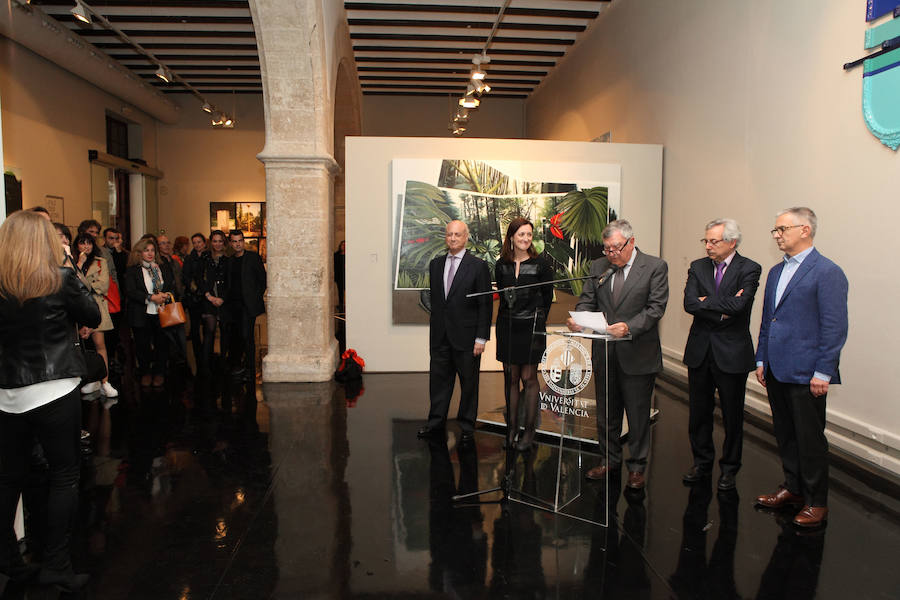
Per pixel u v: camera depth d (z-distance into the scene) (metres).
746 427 4.91
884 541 2.96
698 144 6.29
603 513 3.25
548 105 12.46
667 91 7.03
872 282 3.91
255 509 3.27
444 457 4.10
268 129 6.17
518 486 3.46
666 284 3.51
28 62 9.23
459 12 8.92
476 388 4.50
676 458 4.13
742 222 5.48
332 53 7.01
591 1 8.98
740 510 3.30
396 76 12.48
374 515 3.21
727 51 5.70
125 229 13.09
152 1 8.28
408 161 6.67
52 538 2.46
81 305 2.44
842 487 3.67
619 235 3.39
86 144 10.99
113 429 4.66
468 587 2.53
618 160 7.03
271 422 4.86
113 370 6.51
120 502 3.35
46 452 2.44
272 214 6.24
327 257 6.55
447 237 4.38
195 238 7.57
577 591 2.51
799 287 3.07
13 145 8.87
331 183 6.88
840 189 4.23
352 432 4.63
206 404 5.39
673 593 2.50
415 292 6.73
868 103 3.91
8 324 2.29
